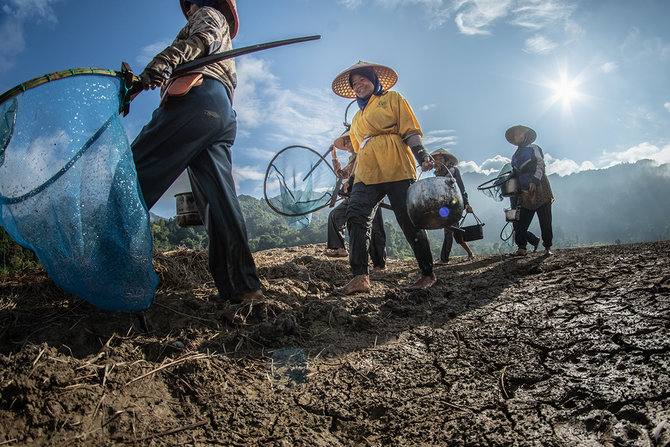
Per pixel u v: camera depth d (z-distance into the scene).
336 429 1.89
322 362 2.51
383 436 1.81
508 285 3.82
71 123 2.12
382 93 4.02
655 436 1.47
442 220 3.49
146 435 1.79
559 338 2.47
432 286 4.02
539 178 5.78
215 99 2.77
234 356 2.48
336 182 5.04
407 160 3.89
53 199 2.09
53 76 2.06
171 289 3.24
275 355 2.56
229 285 2.93
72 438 1.72
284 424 1.91
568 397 1.87
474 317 3.06
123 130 2.31
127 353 2.29
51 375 1.93
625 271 3.60
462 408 1.92
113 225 2.23
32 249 2.11
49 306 2.58
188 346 2.48
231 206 2.85
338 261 5.59
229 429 1.87
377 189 3.93
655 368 1.94
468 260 6.59
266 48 2.87
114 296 2.27
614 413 1.68
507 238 6.49
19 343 2.16
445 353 2.51
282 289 3.59
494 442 1.64
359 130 4.13
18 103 1.99
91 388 1.96
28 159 2.04
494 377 2.16
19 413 1.78
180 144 2.65
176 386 2.14
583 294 3.20
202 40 2.66
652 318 2.50
